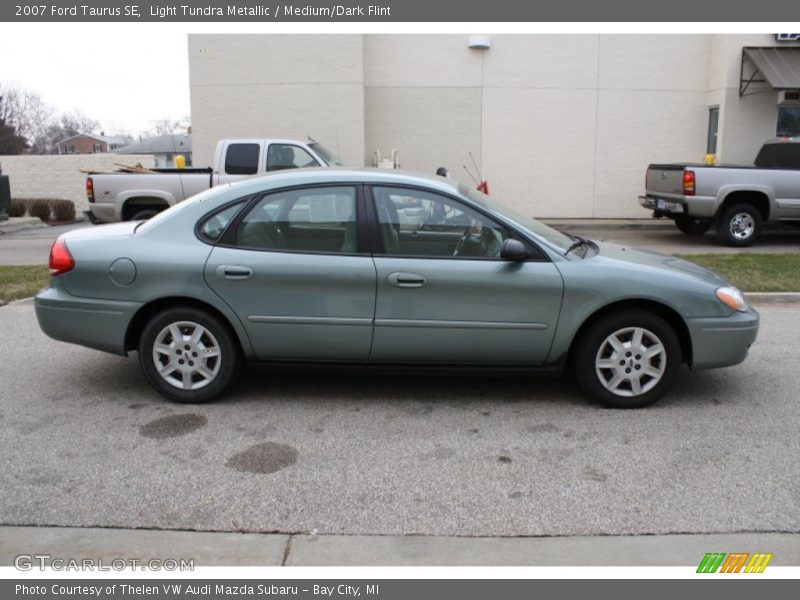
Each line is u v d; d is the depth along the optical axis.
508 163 16.77
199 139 16.08
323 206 4.84
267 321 4.83
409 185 4.86
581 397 5.24
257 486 3.85
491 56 16.39
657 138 16.69
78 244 4.98
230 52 15.77
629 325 4.86
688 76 16.47
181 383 5.02
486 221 4.82
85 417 4.81
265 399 5.16
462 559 3.24
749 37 15.57
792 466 4.11
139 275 4.84
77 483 3.87
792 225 14.77
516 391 5.36
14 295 8.32
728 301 4.91
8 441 4.41
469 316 4.78
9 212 19.19
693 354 4.91
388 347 4.86
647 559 3.24
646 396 4.96
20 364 5.97
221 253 4.82
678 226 14.92
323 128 15.98
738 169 12.64
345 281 4.75
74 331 5.00
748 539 3.39
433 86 16.50
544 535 3.41
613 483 3.90
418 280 4.73
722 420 4.80
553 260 4.79
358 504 3.67
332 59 15.76
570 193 16.88
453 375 4.98
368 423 4.73
